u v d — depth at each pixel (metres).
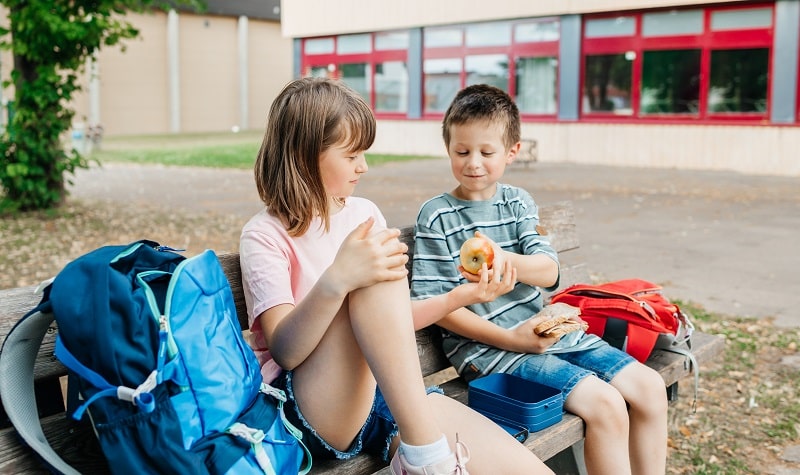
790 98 16.64
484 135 2.55
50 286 1.64
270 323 1.95
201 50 38.03
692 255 7.88
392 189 14.15
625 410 2.35
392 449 2.04
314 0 23.78
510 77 20.52
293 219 2.07
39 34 9.66
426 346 2.70
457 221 2.62
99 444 1.69
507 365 2.50
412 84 22.36
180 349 1.62
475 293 2.26
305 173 2.05
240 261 2.14
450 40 21.47
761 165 17.14
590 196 12.92
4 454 1.68
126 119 35.84
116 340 1.54
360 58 23.38
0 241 8.47
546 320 2.46
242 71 39.53
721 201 12.31
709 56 17.59
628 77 18.75
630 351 2.72
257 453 1.69
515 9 19.94
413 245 2.82
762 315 5.54
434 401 2.11
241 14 39.03
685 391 4.05
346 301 1.88
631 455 2.49
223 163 19.92
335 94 2.06
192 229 9.51
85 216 10.45
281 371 2.04
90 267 1.58
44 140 10.38
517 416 2.24
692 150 18.03
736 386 4.11
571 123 19.58
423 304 2.31
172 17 36.31
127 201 12.28
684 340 2.94
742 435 3.54
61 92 10.23
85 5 9.95
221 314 1.77
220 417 1.66
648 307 2.74
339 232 2.21
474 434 1.99
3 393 1.58
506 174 16.66
